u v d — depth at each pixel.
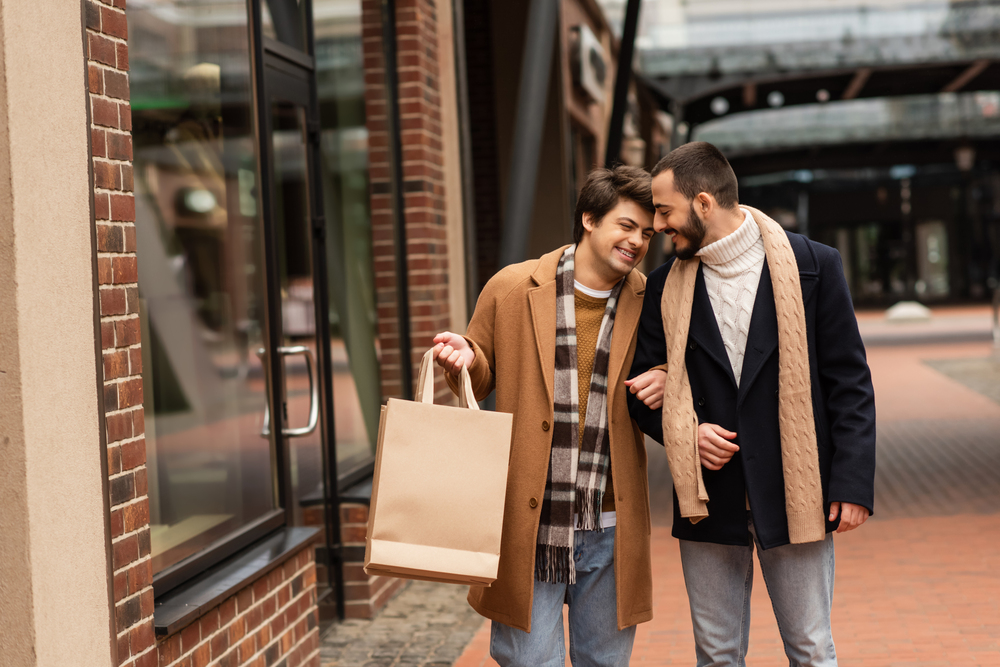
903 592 5.02
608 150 8.06
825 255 2.65
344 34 5.48
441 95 6.35
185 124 3.71
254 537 3.72
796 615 2.66
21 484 2.29
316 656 3.97
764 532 2.57
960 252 47.69
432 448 2.40
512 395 2.73
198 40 3.83
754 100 26.42
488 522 2.39
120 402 2.69
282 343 4.49
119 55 2.75
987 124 34.84
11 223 2.27
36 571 2.31
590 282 2.75
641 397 2.66
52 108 2.43
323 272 4.96
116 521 2.65
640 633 4.58
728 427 2.63
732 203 2.65
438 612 5.09
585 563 2.71
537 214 11.09
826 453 2.59
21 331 2.28
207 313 3.73
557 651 2.73
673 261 2.80
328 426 4.98
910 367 16.25
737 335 2.64
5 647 2.31
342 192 5.39
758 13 21.80
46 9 2.41
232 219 3.98
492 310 2.85
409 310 5.82
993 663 3.98
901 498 7.25
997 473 7.91
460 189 6.52
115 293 2.69
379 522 2.36
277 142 4.52
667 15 21.84
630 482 2.71
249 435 3.92
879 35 21.81
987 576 5.23
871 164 40.25
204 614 3.06
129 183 2.78
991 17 21.86
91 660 2.50
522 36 9.53
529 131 5.94
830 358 2.61
